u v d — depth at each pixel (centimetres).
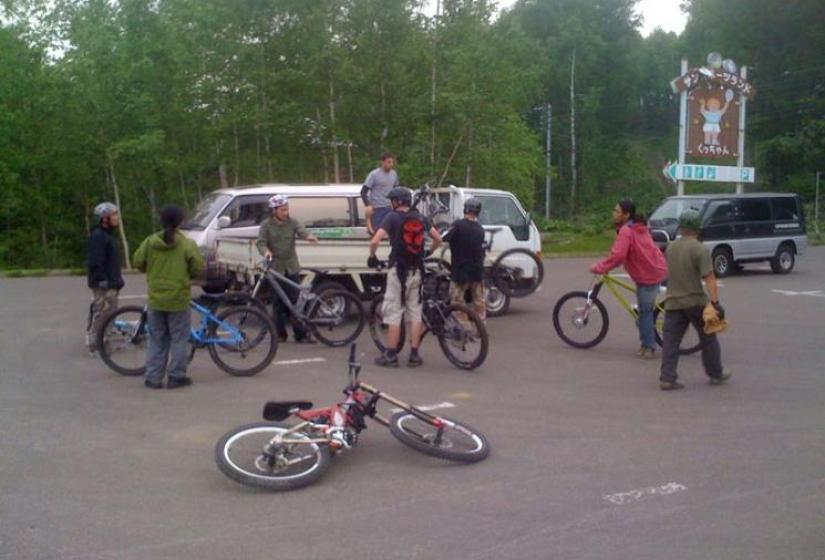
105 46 2780
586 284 2052
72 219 3225
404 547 540
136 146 2659
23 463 705
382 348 1116
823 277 2330
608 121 6600
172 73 2795
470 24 2969
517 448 748
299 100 2803
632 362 1118
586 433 793
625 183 6494
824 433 795
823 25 5341
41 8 3053
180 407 879
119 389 952
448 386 975
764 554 529
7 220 3180
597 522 581
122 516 593
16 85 2923
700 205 2314
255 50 2744
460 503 617
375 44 2816
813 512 600
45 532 564
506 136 3281
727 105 3084
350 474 679
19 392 939
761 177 5509
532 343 1252
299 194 1501
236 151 2823
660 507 609
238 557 526
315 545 544
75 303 1645
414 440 700
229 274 1393
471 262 1140
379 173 1410
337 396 925
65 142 2856
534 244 1559
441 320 1061
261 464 663
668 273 964
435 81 2945
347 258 1334
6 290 1875
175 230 943
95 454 729
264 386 967
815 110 5391
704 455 729
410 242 1043
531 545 543
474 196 1524
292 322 1213
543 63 4838
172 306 942
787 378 1030
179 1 2767
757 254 2377
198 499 625
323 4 2778
